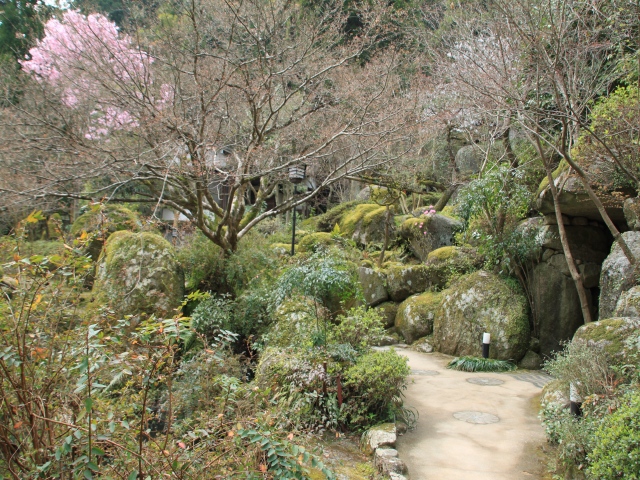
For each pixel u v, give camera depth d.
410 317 9.47
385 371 4.75
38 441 2.28
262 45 7.53
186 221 8.52
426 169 13.29
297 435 3.70
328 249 6.82
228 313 7.32
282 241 13.34
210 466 2.40
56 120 7.40
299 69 8.06
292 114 8.12
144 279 7.41
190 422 3.04
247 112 8.64
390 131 7.65
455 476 3.90
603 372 4.10
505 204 8.38
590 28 6.64
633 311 5.06
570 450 3.64
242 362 5.67
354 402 4.86
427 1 12.29
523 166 9.14
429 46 10.62
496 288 8.28
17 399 2.36
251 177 7.48
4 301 2.41
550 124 8.59
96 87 7.34
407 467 4.01
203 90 6.92
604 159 6.18
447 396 6.09
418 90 9.49
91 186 8.30
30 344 2.37
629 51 7.03
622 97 6.32
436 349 8.75
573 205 7.15
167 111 6.75
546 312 7.88
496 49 7.84
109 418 2.26
